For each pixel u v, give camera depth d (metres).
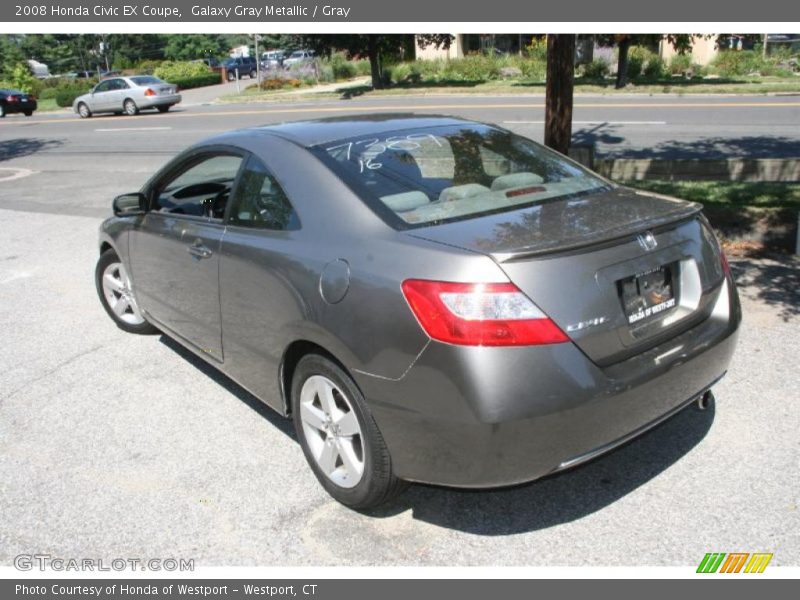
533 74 33.34
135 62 81.56
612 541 2.95
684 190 8.13
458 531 3.07
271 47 67.12
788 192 7.89
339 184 3.19
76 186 12.99
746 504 3.10
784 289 5.43
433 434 2.68
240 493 3.40
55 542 3.13
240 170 3.75
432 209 3.06
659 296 2.92
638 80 29.03
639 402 2.76
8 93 35.00
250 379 3.71
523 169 3.54
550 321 2.56
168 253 4.23
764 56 34.66
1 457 3.82
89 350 5.22
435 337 2.58
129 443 3.90
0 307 6.30
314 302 3.02
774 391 3.98
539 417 2.55
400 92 29.56
